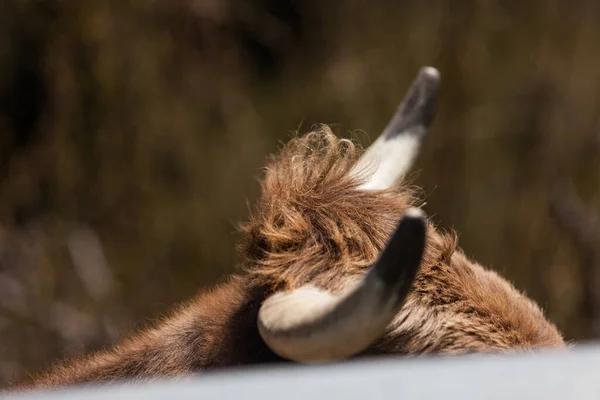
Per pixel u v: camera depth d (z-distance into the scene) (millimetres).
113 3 34156
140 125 33906
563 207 33969
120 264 32750
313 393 4660
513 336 9500
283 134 34719
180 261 33094
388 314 7223
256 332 9680
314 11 36625
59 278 32000
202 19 34938
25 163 33844
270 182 10508
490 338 9398
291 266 9250
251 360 9789
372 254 9383
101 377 11172
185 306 11633
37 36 34000
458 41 35094
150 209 33500
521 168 34438
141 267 32812
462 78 34719
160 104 34188
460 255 10430
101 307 31656
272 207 9969
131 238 33281
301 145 11148
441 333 9273
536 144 34688
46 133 33875
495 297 9727
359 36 35656
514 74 35188
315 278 9156
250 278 9656
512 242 33594
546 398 4594
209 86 34812
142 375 10898
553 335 9992
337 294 8555
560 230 33750
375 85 34719
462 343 9297
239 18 35625
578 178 34531
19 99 34312
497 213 33750
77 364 12156
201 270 33000
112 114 33906
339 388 4668
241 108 34750
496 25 35406
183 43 34812
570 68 35500
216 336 10180
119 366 11141
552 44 35688
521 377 4691
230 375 5145
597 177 34531
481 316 9508
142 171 33781
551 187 34250
